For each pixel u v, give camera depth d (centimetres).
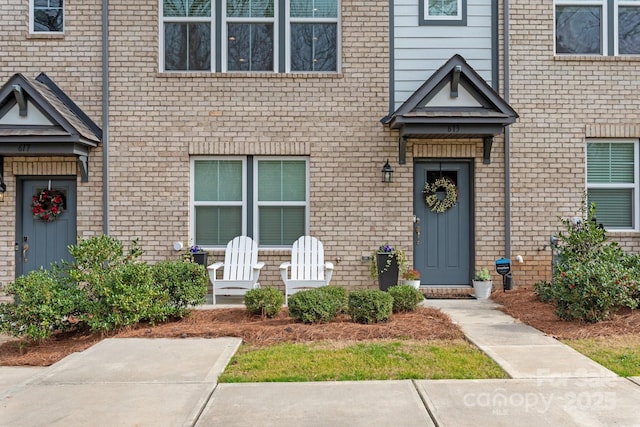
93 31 941
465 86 889
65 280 702
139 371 514
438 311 755
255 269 876
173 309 709
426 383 476
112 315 662
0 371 568
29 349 654
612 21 956
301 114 945
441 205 954
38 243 941
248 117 944
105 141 934
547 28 943
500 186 941
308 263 893
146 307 680
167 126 941
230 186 961
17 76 846
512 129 942
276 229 962
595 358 542
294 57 965
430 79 871
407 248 939
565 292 689
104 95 935
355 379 491
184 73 941
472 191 952
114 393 458
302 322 693
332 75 944
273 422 396
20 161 926
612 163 954
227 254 913
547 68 944
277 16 963
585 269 679
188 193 944
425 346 590
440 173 957
